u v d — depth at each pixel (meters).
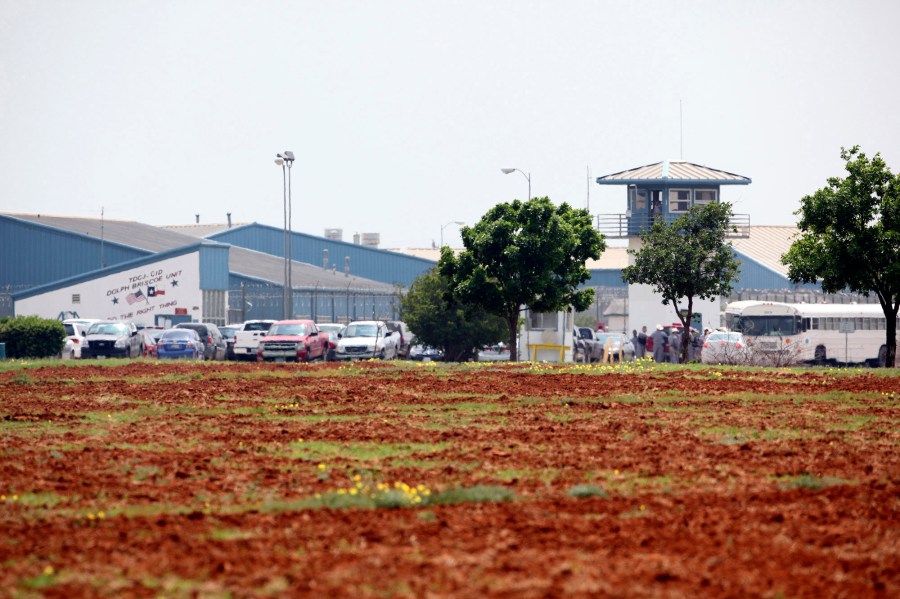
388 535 48.59
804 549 46.59
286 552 45.75
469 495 57.16
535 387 126.50
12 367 164.62
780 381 133.00
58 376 146.12
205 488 61.16
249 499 58.00
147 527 50.72
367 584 40.94
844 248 168.00
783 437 81.12
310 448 77.06
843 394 114.50
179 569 43.09
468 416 97.00
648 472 65.44
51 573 42.44
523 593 39.81
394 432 85.62
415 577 41.84
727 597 39.53
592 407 104.19
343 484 62.09
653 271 198.00
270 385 132.00
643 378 139.50
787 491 59.31
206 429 88.62
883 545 47.25
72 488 61.09
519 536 48.59
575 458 71.25
